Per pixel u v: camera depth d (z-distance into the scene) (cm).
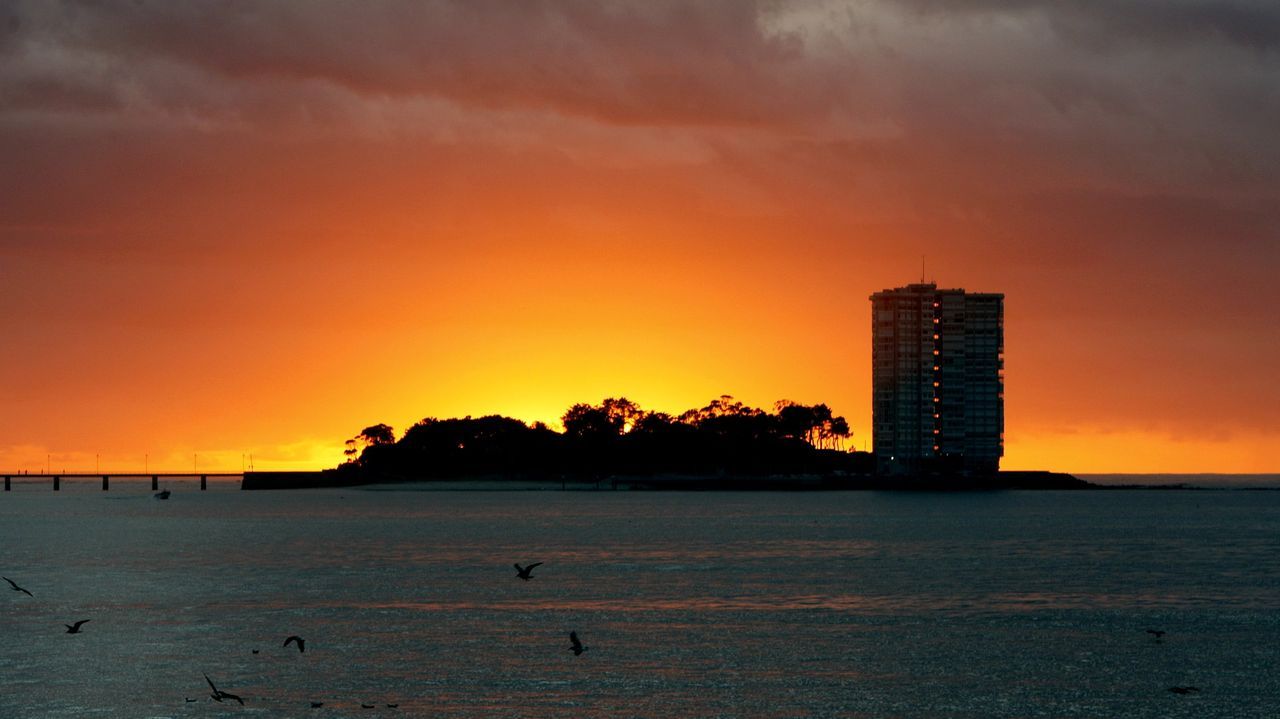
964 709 10706
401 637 13638
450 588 18112
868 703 10888
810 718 10462
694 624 14500
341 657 12556
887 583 18675
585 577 19588
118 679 11681
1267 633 14000
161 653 12800
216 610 15775
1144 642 13388
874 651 12862
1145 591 17688
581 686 11362
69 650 12975
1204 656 12669
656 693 11144
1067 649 13012
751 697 11012
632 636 13675
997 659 12500
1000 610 15712
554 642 13300
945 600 16662
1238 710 10712
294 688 11338
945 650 12900
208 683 11506
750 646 13088
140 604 16362
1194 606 16112
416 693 11156
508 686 11362
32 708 10750
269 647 13088
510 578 19438
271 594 17438
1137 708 10762
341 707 10731
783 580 19100
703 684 11431
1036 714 10606
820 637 13650
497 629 14138
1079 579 19300
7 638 13638
